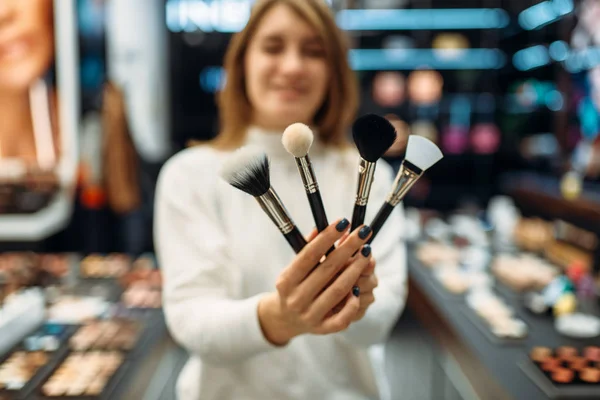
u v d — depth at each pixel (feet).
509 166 14.93
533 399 3.85
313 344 3.32
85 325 5.01
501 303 6.07
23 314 4.73
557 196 8.75
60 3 10.28
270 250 3.26
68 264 6.93
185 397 3.49
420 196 14.97
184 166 3.39
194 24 14.37
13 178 10.43
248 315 2.64
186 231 3.18
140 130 12.79
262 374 3.29
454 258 8.21
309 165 2.17
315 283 2.20
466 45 14.64
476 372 4.63
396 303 3.12
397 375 8.97
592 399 3.87
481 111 14.89
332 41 3.35
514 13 13.82
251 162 2.15
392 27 14.52
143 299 5.68
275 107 3.23
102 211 11.70
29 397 3.67
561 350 4.69
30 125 10.37
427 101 14.53
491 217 10.61
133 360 4.27
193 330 2.82
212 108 14.79
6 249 10.55
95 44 11.78
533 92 13.04
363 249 2.25
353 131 2.15
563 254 7.95
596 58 8.73
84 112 11.57
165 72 14.15
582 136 9.40
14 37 9.95
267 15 3.23
